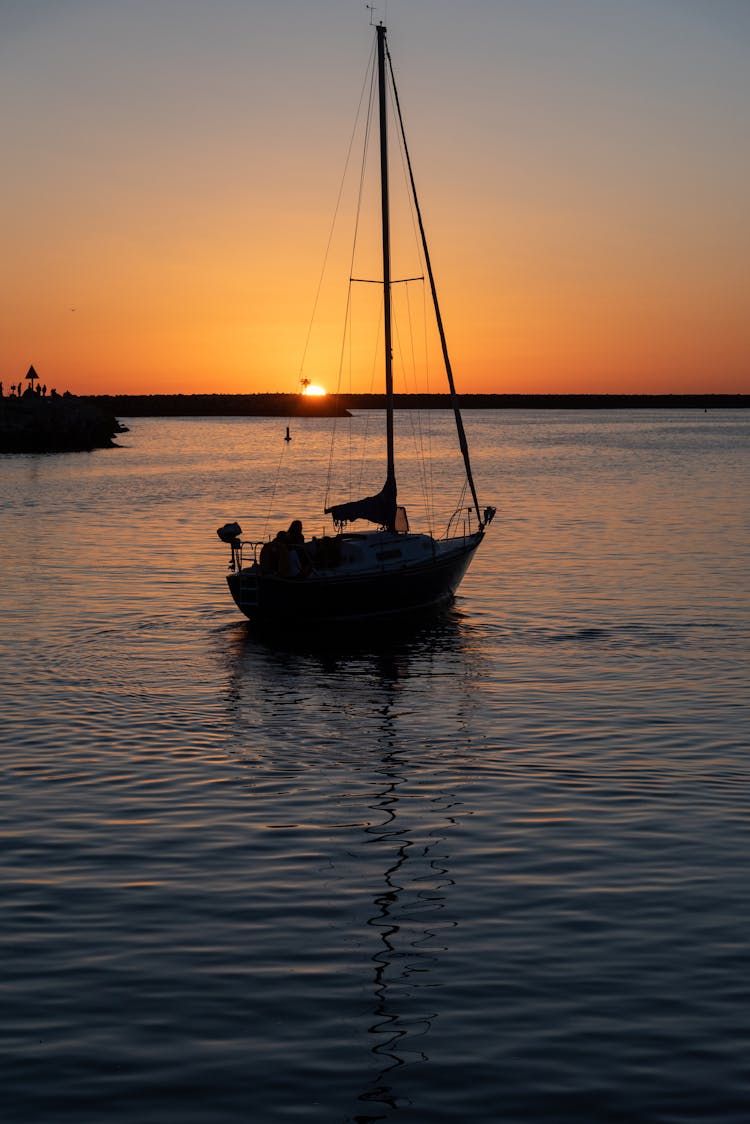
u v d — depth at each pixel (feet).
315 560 87.15
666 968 32.68
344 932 35.24
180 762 53.47
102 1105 26.30
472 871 40.14
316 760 53.83
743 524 154.61
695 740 56.18
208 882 39.24
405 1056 28.27
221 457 370.73
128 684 69.05
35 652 77.30
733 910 36.60
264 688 68.49
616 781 50.03
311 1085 27.12
